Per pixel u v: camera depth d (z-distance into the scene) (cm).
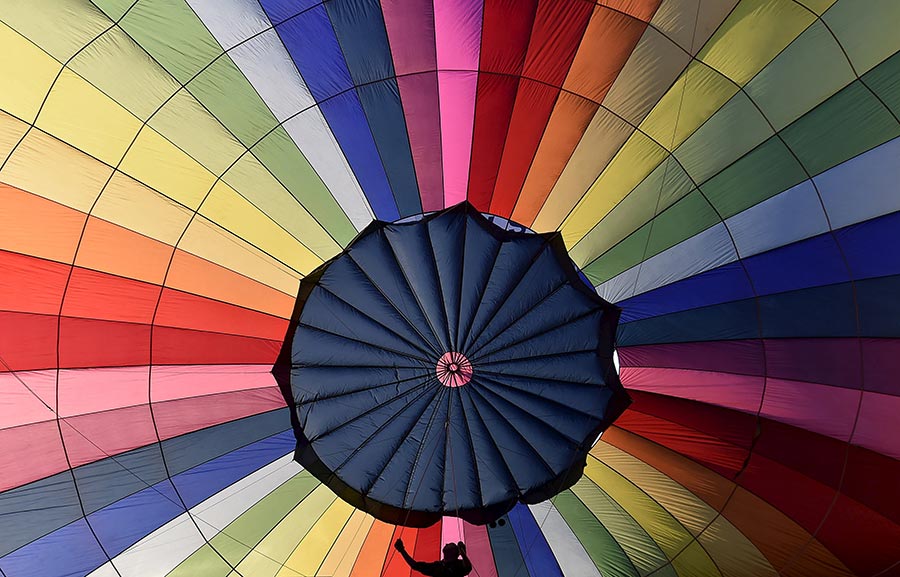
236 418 700
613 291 714
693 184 688
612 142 681
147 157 648
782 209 686
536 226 707
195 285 679
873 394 698
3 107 635
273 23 638
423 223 696
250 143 654
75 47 627
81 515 684
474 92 664
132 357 677
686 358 714
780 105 668
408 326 718
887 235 683
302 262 688
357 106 661
